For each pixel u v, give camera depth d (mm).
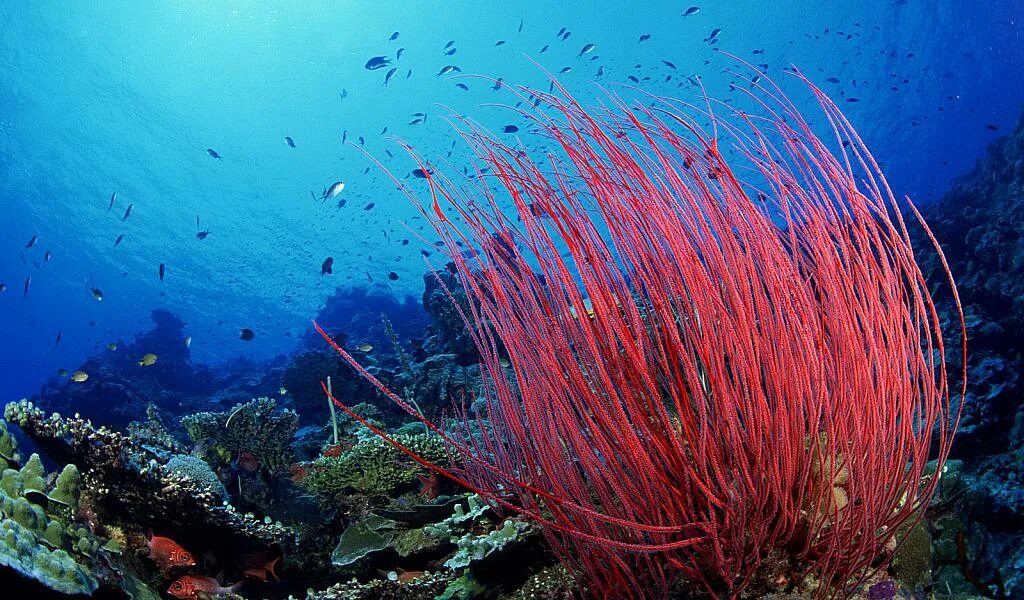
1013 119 50469
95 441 3650
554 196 1942
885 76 51656
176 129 54812
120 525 3750
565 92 2111
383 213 51531
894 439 1929
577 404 1984
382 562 4469
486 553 3326
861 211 1908
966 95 51094
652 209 1911
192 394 23453
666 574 2225
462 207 2070
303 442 8453
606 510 2072
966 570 3801
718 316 1821
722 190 1990
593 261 1890
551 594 2867
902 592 2383
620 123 2072
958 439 8133
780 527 1909
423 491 4965
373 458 4945
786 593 2059
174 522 3820
